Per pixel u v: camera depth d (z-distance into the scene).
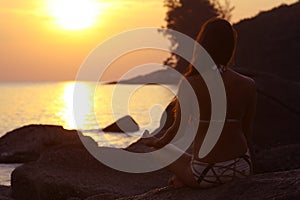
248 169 5.20
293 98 15.41
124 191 9.12
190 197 5.09
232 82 5.03
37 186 9.85
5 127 42.72
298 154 10.49
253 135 15.31
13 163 20.42
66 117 54.12
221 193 4.99
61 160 10.64
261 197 4.79
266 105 15.33
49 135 17.16
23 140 21.45
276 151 10.73
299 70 62.97
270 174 5.37
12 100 114.94
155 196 5.44
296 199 4.67
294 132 15.14
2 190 11.70
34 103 96.00
